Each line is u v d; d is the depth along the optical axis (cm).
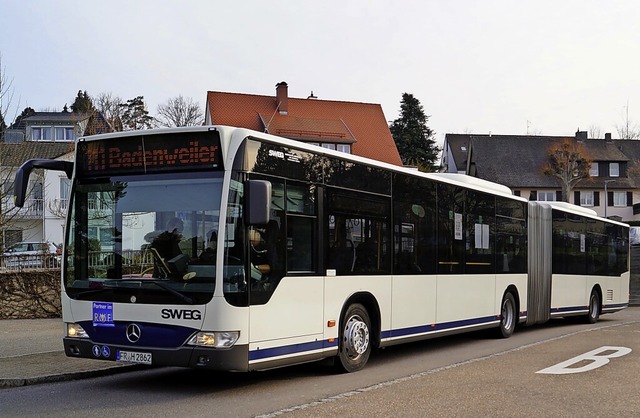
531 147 8256
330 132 5228
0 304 1862
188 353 812
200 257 824
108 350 860
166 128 862
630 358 1202
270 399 838
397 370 1079
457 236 1381
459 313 1377
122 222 873
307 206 947
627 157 8500
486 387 915
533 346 1409
